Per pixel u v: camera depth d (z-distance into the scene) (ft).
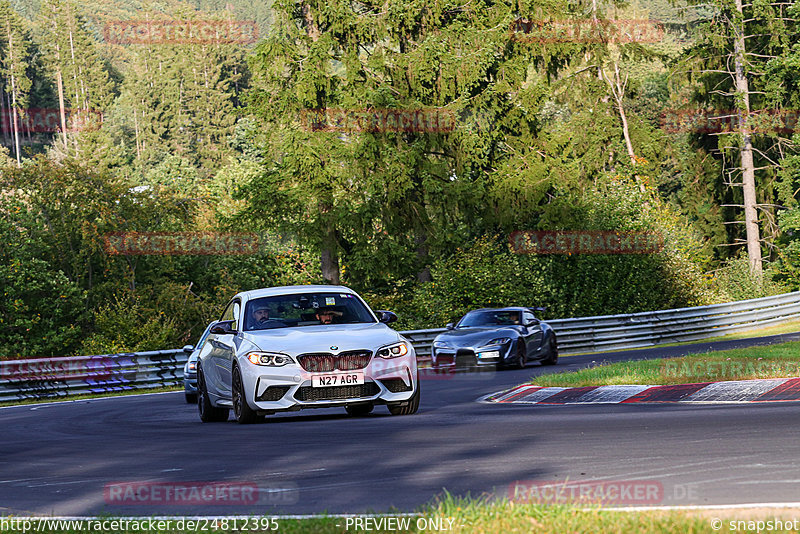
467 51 509.35
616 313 470.39
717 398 153.79
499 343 280.10
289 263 526.16
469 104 524.11
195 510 80.94
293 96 499.92
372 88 502.38
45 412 227.20
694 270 508.94
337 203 499.10
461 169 512.63
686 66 641.40
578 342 395.96
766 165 648.79
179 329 441.27
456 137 507.30
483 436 120.47
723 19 616.39
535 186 515.09
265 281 506.07
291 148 489.67
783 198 613.93
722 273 583.17
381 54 505.66
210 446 126.52
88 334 429.38
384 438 123.44
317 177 490.08
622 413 140.67
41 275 415.85
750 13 615.16
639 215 483.51
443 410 162.91
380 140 495.00
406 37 526.98
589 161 654.12
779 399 146.30
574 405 160.25
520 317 299.38
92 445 138.31
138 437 146.51
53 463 119.44
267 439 129.90
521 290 458.09
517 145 541.34
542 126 563.07
